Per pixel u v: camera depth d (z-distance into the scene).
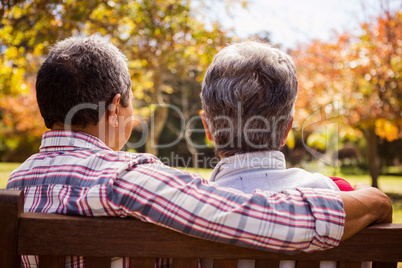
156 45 6.40
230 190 0.91
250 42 1.11
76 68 1.04
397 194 8.60
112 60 1.09
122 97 1.13
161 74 7.70
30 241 0.83
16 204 0.82
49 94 1.05
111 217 0.89
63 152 1.04
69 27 5.34
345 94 8.54
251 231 0.85
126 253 0.86
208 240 0.87
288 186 1.03
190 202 0.86
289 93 1.04
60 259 0.86
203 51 6.50
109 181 0.90
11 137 15.34
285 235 0.85
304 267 0.92
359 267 0.92
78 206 0.91
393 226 0.92
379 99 8.49
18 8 4.80
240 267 0.99
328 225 0.87
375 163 9.54
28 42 5.25
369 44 8.63
